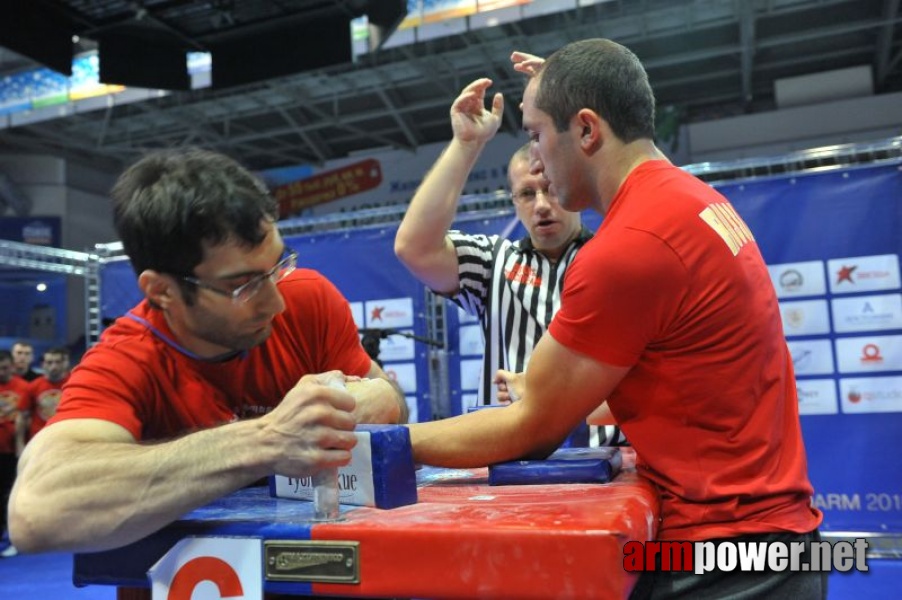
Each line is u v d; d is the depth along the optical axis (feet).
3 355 17.84
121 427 3.10
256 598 2.40
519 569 2.10
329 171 37.96
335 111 32.86
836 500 12.20
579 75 3.55
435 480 3.53
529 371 3.33
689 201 3.19
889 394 12.07
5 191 39.86
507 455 3.36
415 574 2.21
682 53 28.86
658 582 2.99
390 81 30.60
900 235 12.10
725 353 3.07
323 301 4.19
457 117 5.89
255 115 34.55
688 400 3.11
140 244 3.12
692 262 3.05
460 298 6.94
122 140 35.99
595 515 2.30
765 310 3.29
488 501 2.72
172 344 3.51
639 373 3.22
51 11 11.89
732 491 3.04
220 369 3.68
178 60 13.30
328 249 14.99
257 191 3.21
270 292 3.27
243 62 13.01
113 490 2.57
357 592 2.28
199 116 33.17
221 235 3.03
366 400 3.74
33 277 41.45
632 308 3.01
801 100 31.32
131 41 12.86
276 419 2.61
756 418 3.14
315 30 12.59
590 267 3.07
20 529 2.62
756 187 12.80
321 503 2.52
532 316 6.49
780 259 12.66
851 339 12.28
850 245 12.33
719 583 2.97
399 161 36.94
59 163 41.47
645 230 3.06
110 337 3.58
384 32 12.75
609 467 3.23
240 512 2.75
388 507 2.65
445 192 5.93
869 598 10.39
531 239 6.77
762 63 31.19
